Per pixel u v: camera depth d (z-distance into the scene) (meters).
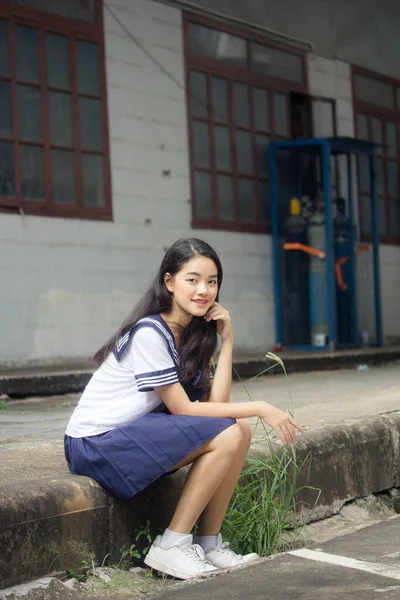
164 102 10.23
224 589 2.87
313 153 11.59
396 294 13.62
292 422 3.20
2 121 8.58
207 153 10.80
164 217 10.15
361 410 5.41
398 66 14.12
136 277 9.79
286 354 10.57
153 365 3.11
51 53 9.05
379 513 4.62
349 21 13.09
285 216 11.67
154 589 3.07
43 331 8.84
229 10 11.05
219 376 3.41
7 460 3.73
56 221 8.99
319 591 2.79
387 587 2.81
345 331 11.82
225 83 11.06
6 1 8.62
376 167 13.41
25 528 2.89
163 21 10.24
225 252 10.92
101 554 3.17
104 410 3.20
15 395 7.56
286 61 11.98
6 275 8.55
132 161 9.83
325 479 4.35
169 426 3.12
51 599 2.85
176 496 3.48
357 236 12.44
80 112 9.31
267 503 3.63
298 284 11.46
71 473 3.29
